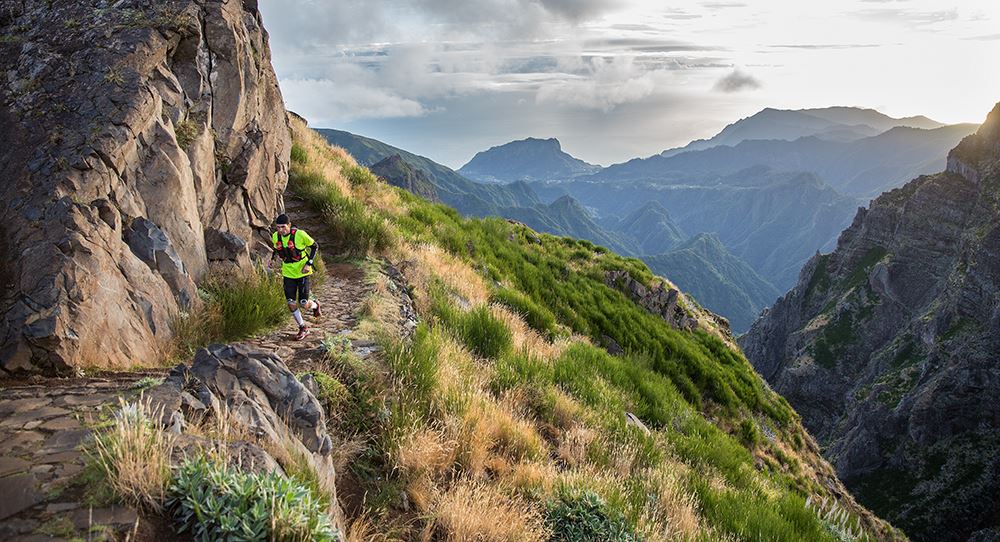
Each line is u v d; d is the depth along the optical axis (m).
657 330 21.14
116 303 5.45
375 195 19.22
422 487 5.43
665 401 13.80
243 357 4.64
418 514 5.11
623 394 12.48
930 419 95.69
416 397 6.73
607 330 19.11
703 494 8.48
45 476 2.88
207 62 8.91
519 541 5.09
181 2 8.57
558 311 18.55
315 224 13.69
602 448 8.41
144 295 5.96
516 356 10.52
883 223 169.88
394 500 5.16
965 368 93.62
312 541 2.90
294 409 4.56
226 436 3.50
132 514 2.67
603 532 5.70
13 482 2.79
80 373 4.71
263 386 4.53
